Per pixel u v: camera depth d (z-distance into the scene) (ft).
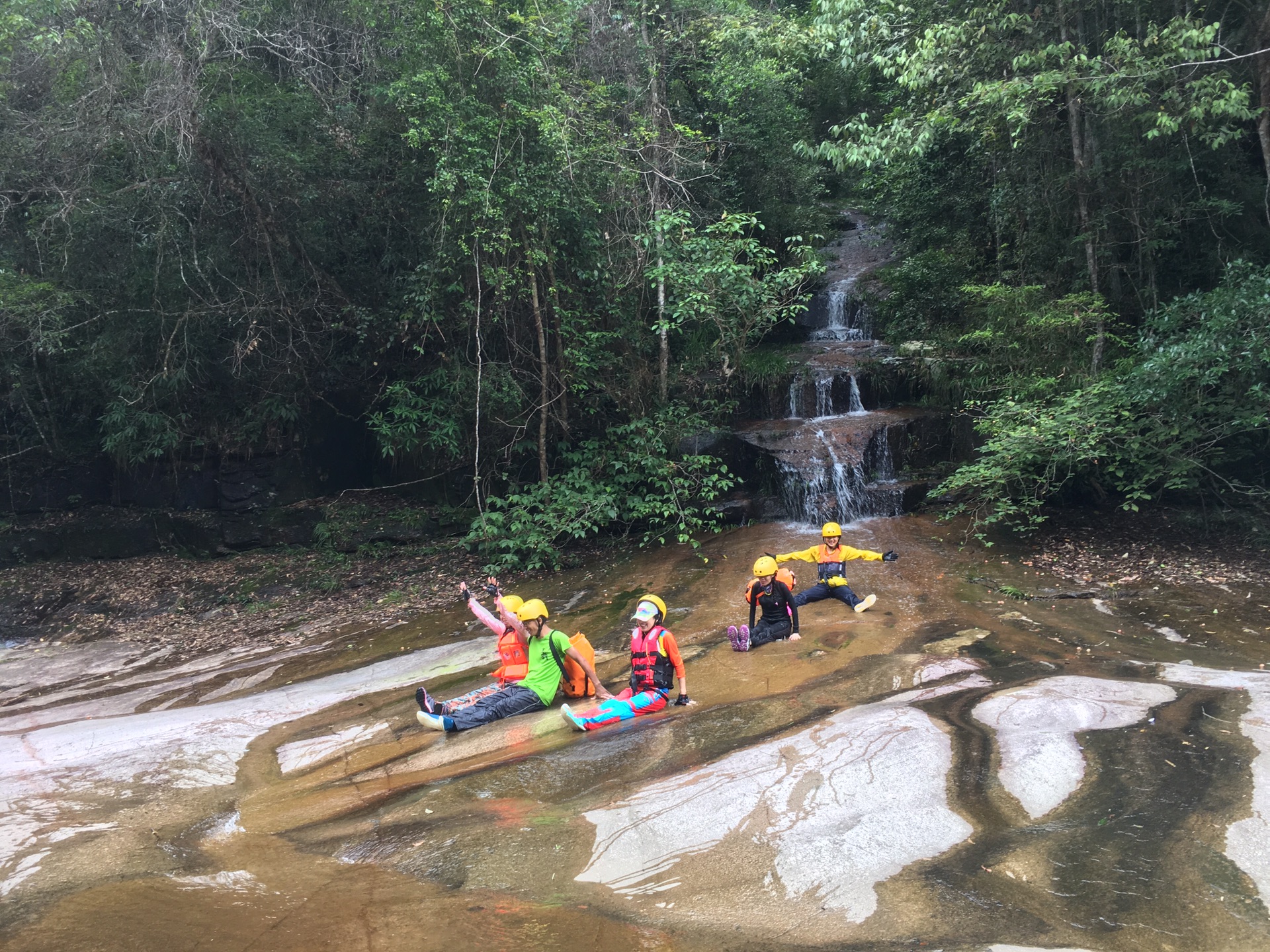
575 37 40.75
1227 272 31.83
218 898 9.76
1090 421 31.22
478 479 37.01
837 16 43.32
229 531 42.75
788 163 56.24
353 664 26.09
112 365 43.09
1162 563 30.22
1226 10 35.29
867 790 11.55
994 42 37.88
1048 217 42.98
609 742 15.31
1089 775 11.71
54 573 41.45
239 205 38.81
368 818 12.59
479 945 8.45
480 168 34.17
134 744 18.49
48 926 9.02
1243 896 8.43
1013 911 8.50
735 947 8.26
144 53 37.42
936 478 40.45
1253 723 13.38
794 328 56.39
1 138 37.55
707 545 36.01
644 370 39.70
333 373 46.16
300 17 39.65
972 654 20.85
